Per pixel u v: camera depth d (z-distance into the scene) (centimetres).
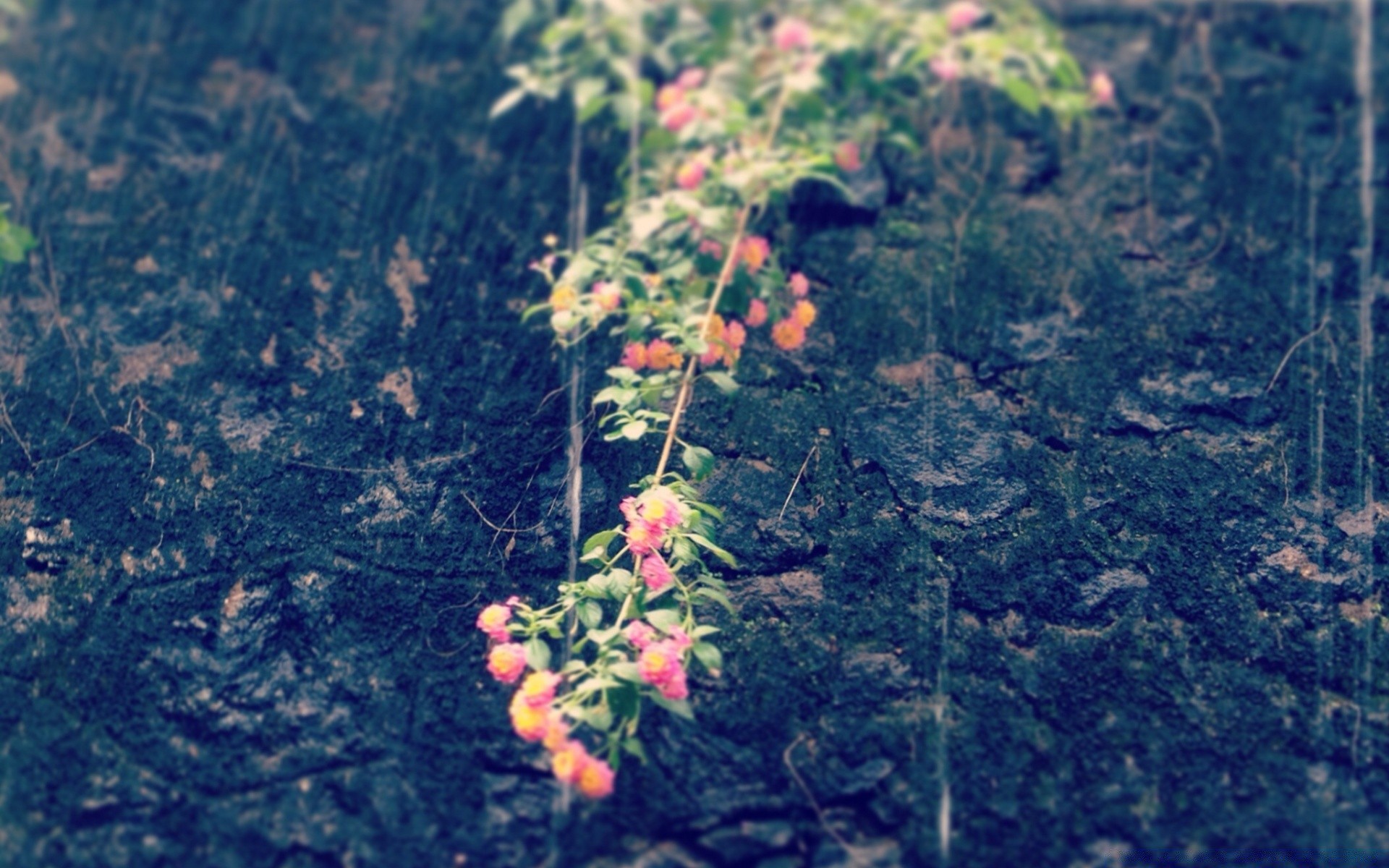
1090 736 67
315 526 74
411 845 65
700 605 71
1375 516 73
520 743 68
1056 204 88
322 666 70
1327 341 80
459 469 77
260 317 83
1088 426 77
